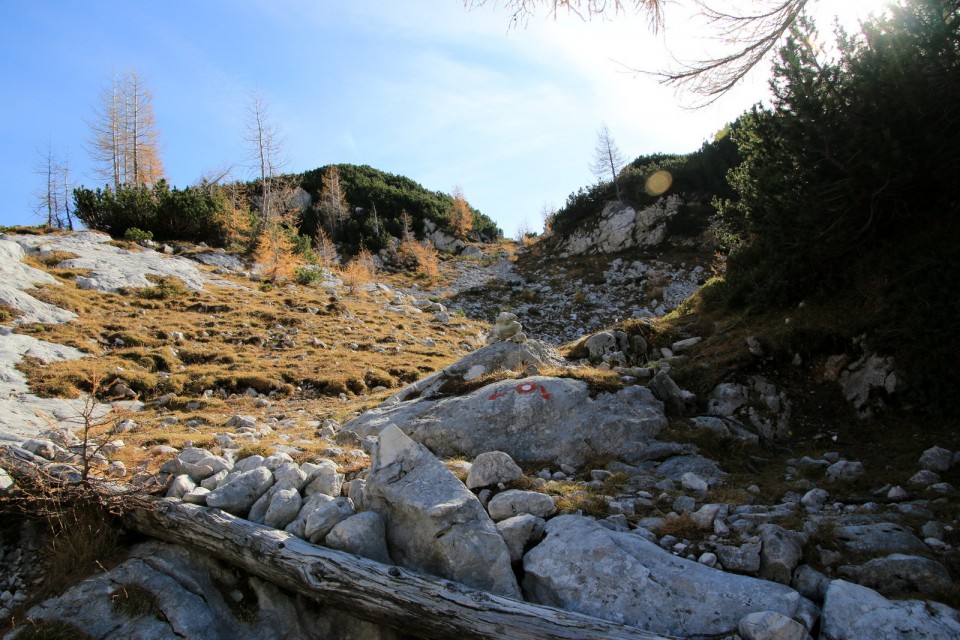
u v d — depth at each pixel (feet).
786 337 31.96
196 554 19.19
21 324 53.78
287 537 18.40
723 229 53.78
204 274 89.56
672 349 38.45
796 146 33.04
